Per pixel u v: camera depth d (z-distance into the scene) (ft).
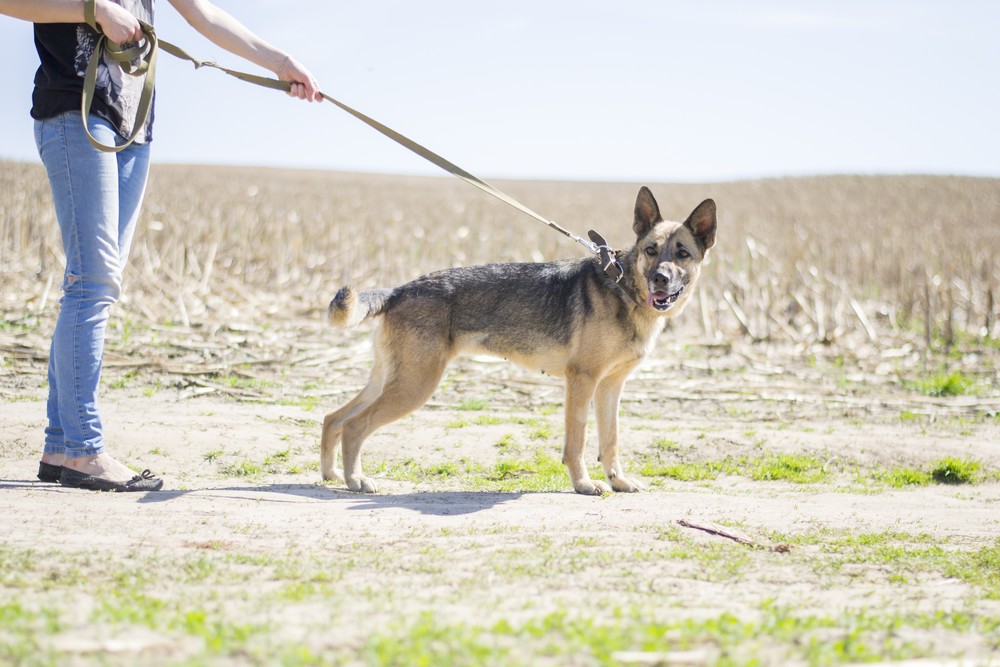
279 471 25.25
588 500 22.50
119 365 36.47
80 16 18.22
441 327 24.09
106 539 16.01
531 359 24.67
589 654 10.43
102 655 9.92
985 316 57.41
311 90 21.66
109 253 19.71
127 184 20.58
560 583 14.32
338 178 235.81
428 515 19.83
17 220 68.74
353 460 23.58
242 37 21.25
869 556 17.30
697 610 12.99
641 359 24.52
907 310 59.31
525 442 29.19
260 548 16.06
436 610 12.43
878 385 42.32
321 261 70.74
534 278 24.58
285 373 38.17
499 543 17.13
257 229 82.48
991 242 105.60
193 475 24.02
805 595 14.33
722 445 29.71
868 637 11.94
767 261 76.64
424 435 29.32
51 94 19.06
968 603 14.11
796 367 45.62
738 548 17.40
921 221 139.85
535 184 253.85
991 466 28.68
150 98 19.47
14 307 45.80
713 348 49.01
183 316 46.75
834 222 136.15
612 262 23.93
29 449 24.43
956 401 38.86
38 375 34.42
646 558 16.20
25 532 16.12
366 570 14.87
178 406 31.37
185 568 14.37
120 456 24.82
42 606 11.68
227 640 10.52
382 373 24.61
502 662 10.00
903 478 27.40
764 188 207.82
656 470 27.37
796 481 27.07
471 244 88.89
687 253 24.50
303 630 11.28
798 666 10.52
